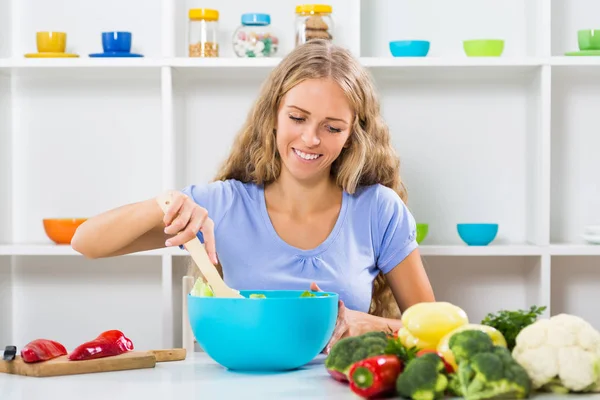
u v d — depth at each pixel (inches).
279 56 119.0
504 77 121.4
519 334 44.1
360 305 77.4
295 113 69.9
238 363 51.7
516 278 123.1
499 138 122.3
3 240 121.7
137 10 122.0
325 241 76.7
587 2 120.8
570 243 120.0
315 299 51.7
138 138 123.8
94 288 124.8
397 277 81.2
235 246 76.5
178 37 118.8
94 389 46.4
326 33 110.9
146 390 46.1
